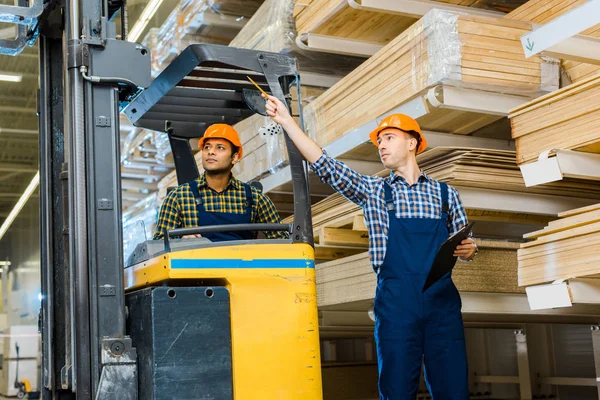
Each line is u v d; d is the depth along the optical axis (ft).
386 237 12.53
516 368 25.62
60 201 12.01
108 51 10.65
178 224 13.33
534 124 13.65
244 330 9.92
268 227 10.50
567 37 11.76
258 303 10.07
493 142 16.79
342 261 17.83
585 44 12.77
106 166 10.46
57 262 11.78
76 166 10.37
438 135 16.25
